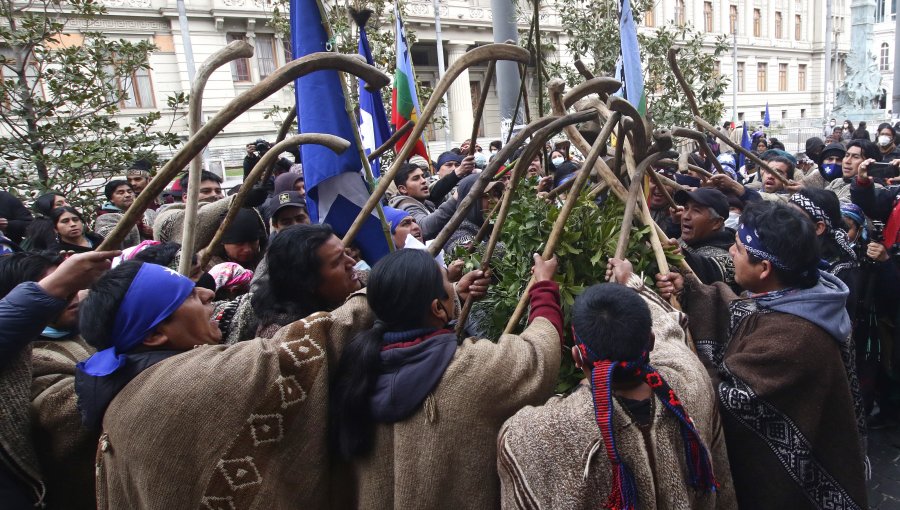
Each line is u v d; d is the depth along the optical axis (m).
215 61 1.87
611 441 1.22
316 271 1.75
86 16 5.93
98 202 5.35
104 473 1.40
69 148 5.38
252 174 1.97
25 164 5.54
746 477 1.71
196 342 1.53
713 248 2.57
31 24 5.30
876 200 3.63
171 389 1.34
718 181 3.28
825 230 2.78
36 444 1.58
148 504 1.33
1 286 1.78
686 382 1.42
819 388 1.68
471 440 1.39
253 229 2.87
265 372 1.39
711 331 2.01
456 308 1.93
